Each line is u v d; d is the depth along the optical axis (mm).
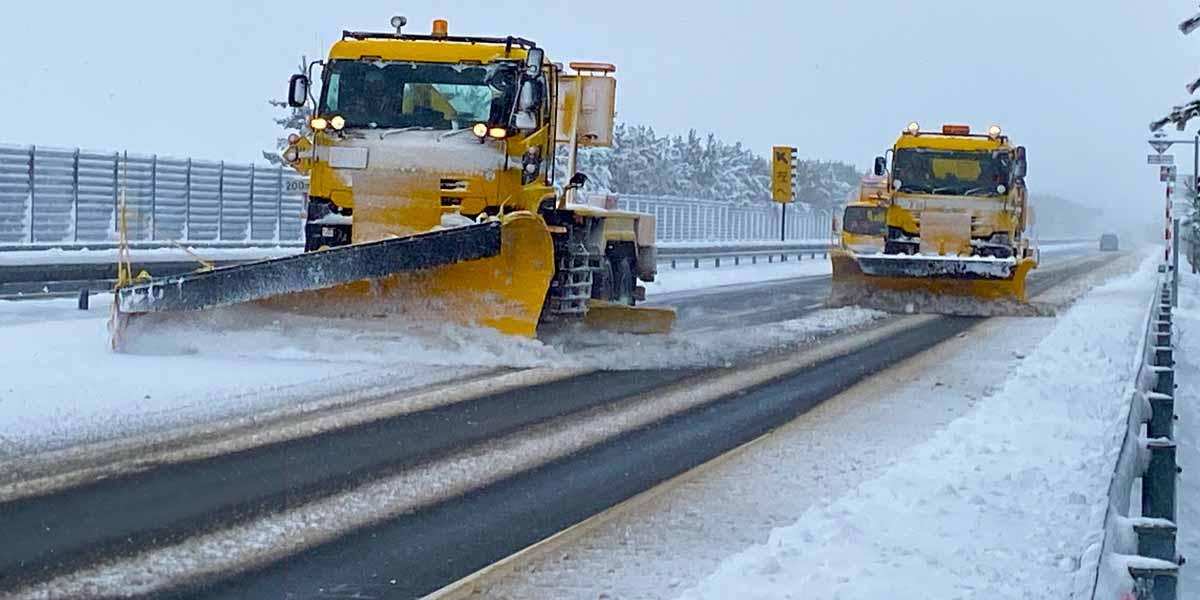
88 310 19578
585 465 9008
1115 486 5391
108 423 9766
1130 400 7484
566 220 15922
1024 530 7176
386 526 7203
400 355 13414
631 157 82000
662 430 10445
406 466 8727
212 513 7316
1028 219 27344
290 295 13648
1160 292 20703
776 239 67250
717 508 7828
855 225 37469
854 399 12398
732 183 95375
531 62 14438
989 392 13039
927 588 6039
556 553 6766
